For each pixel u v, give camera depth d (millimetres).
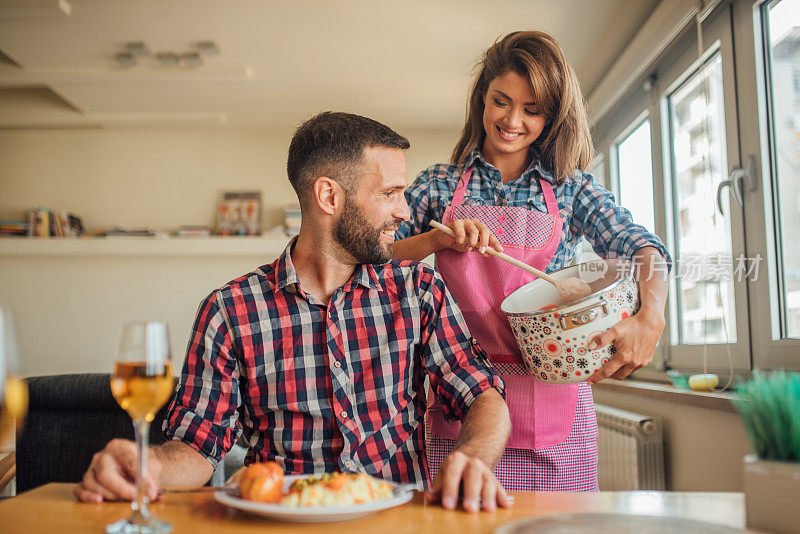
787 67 2180
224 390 1163
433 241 1482
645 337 1251
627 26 3393
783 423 679
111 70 4199
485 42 3742
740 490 2127
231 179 5305
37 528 730
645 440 2729
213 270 5273
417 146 5270
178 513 797
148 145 5340
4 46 3885
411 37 3703
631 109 3650
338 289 1221
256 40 3766
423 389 1272
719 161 2627
